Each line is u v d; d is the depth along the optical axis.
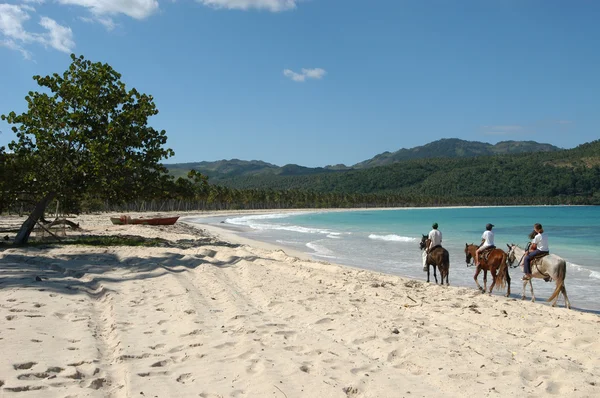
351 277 15.73
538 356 7.17
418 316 9.88
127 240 26.38
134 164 22.97
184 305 10.05
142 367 6.14
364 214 122.25
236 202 159.25
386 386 5.73
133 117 23.52
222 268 16.52
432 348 7.34
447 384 5.86
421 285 14.59
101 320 8.83
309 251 29.22
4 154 22.69
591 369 6.73
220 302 10.80
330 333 8.30
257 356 6.65
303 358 6.69
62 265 15.78
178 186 25.39
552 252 28.58
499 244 34.97
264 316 9.41
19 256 18.14
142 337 7.60
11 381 5.36
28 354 6.39
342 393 5.38
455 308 10.85
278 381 5.65
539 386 5.83
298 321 9.15
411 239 37.69
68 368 5.93
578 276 19.17
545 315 10.40
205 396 5.25
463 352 7.16
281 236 42.81
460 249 29.77
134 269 15.20
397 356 7.05
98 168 21.70
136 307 9.86
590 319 10.10
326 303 10.83
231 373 6.00
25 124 22.69
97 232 33.56
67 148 22.91
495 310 10.68
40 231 27.75
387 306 10.80
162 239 28.45
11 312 8.81
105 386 5.55
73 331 7.76
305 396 5.28
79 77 23.92
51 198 23.61
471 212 138.88
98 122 23.34
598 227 58.97
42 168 22.75
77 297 10.64
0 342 6.85
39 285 11.84
